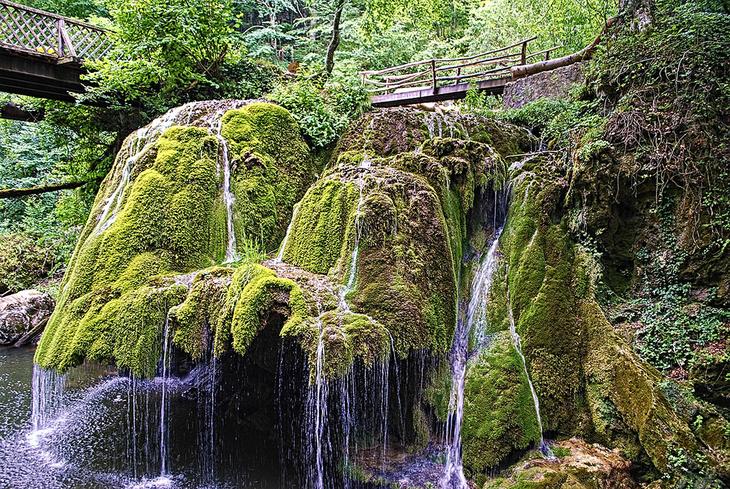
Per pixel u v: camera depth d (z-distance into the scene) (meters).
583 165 5.48
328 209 5.02
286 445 4.99
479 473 4.37
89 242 5.14
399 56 20.12
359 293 4.42
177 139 5.62
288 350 4.31
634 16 6.72
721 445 4.17
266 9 22.25
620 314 5.16
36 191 10.53
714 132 5.16
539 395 4.79
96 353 4.32
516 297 5.29
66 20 9.70
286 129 6.41
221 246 5.26
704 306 4.88
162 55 9.30
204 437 5.61
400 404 4.71
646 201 5.34
